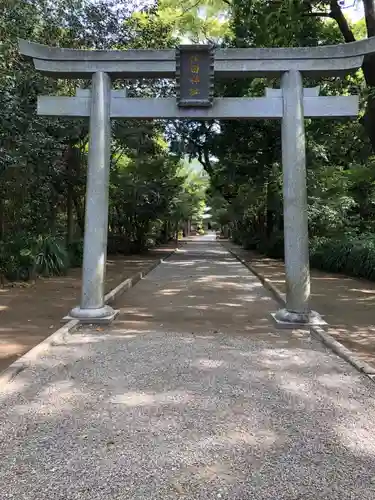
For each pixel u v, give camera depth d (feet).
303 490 7.91
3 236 39.81
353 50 20.29
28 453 9.09
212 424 10.37
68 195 51.55
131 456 8.95
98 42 40.73
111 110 21.53
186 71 20.68
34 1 33.45
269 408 11.31
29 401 11.67
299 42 34.37
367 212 55.77
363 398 12.03
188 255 74.13
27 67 30.53
